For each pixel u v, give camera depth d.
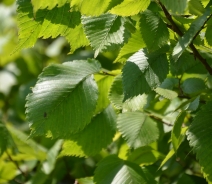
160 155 0.85
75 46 0.78
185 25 0.71
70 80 0.77
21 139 1.03
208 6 0.69
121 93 0.77
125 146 0.88
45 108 0.75
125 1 0.68
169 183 0.91
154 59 0.72
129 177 0.78
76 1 0.67
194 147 0.69
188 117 0.85
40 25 0.74
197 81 0.82
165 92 0.76
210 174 0.69
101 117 0.83
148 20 0.71
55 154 1.05
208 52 0.77
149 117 0.84
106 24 0.74
